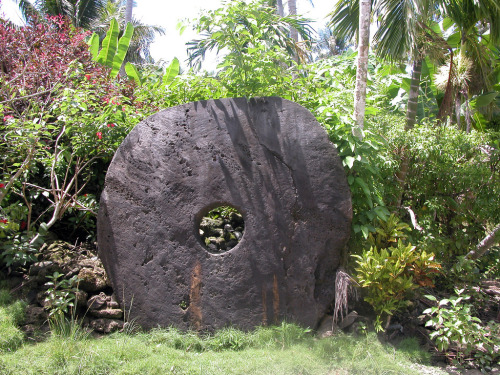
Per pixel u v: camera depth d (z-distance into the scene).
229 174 4.32
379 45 5.94
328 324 4.18
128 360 3.57
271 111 4.36
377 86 7.23
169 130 4.48
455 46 9.12
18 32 6.10
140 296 4.30
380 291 4.16
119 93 5.62
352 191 4.43
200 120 4.45
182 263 4.29
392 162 5.32
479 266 5.97
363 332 4.09
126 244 4.36
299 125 4.29
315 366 3.54
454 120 9.36
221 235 5.51
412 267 4.23
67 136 5.44
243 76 4.93
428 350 4.30
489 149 5.91
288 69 5.10
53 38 6.11
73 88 5.29
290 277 4.17
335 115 4.62
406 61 6.21
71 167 5.57
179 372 3.42
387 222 4.55
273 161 4.28
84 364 3.41
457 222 5.91
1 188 4.38
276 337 4.01
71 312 4.20
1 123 4.88
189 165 4.39
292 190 4.23
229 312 4.18
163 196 4.38
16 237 4.62
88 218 5.50
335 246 4.17
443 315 3.99
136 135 4.51
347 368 3.56
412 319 4.65
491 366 4.04
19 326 3.99
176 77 5.31
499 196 5.52
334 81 5.44
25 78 5.27
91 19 15.06
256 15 4.93
